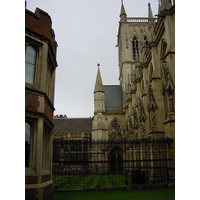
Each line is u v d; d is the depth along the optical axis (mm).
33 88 15008
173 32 26500
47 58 18297
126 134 65250
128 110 64562
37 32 16188
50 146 19234
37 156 14312
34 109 14734
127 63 81562
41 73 16078
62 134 72750
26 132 14523
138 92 50625
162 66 26500
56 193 21016
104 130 69188
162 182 25016
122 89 82500
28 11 15734
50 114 19188
